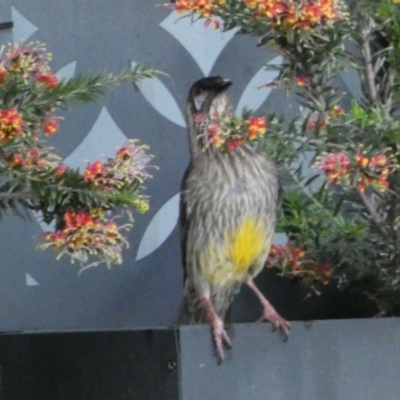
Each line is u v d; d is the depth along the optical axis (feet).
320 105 16.51
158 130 20.90
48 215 13.99
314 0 15.56
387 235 17.20
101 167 13.62
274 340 15.44
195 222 18.60
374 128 15.94
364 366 16.25
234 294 19.63
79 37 20.43
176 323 19.30
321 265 18.80
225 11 16.46
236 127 15.08
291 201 19.15
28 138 13.21
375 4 17.75
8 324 19.67
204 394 14.55
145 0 20.98
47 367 15.96
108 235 13.71
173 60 21.13
